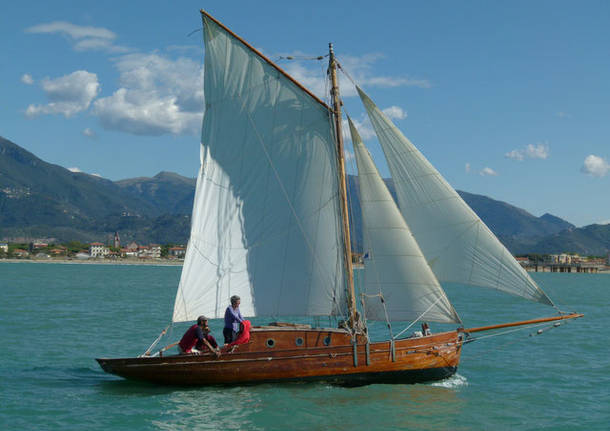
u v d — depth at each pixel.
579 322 49.31
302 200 24.62
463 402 22.30
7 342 35.06
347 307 24.20
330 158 24.41
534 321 24.84
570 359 31.47
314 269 24.53
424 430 19.22
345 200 24.17
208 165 24.62
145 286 107.81
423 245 24.08
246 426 19.22
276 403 21.33
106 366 23.06
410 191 24.05
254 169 24.84
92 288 96.12
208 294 24.08
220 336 38.56
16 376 25.88
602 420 20.44
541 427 19.72
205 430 18.89
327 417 20.11
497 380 26.20
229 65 24.94
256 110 24.81
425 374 24.19
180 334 40.50
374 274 24.27
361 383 23.42
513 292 23.33
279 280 24.66
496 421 20.23
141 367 22.77
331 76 24.39
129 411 20.59
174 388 23.02
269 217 24.78
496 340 38.16
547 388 24.80
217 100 25.09
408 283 23.95
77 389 23.53
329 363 23.05
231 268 24.45
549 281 173.00
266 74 24.61
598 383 25.84
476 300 73.69
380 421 19.88
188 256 23.81
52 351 32.53
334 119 24.41
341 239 24.34
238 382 22.84
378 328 42.38
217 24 24.78
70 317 49.69
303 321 44.47
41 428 18.94
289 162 24.70
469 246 23.56
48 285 101.75
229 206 24.62
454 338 24.66
